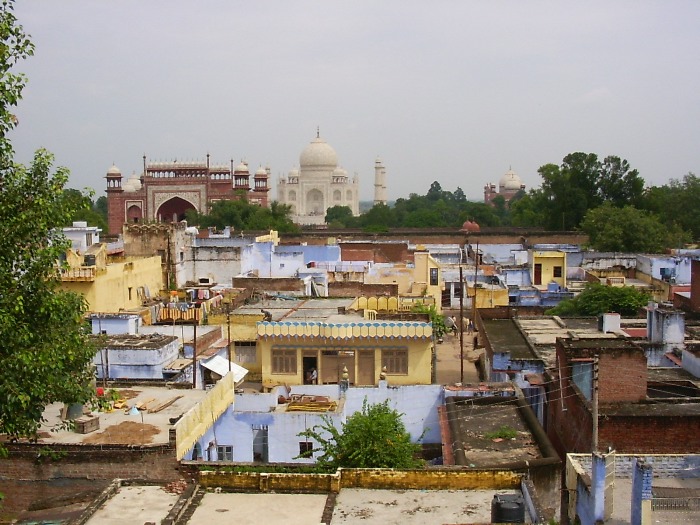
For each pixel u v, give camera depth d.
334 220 137.88
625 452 19.83
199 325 33.19
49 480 18.25
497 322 37.53
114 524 14.70
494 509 13.88
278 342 29.12
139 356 26.84
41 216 17.84
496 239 80.12
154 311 35.53
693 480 16.81
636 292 42.81
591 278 55.97
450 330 47.56
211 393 22.00
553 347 30.78
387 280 49.88
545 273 55.31
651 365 28.33
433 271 49.97
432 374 33.09
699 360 25.36
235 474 16.20
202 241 55.97
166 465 18.14
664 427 19.75
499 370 28.41
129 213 106.31
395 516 14.83
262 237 59.94
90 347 19.59
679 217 87.44
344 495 15.89
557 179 89.94
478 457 20.09
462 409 24.30
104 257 37.75
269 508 15.27
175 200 105.94
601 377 21.34
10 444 18.28
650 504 14.02
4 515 18.08
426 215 118.31
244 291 41.81
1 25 16.94
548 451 19.86
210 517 14.89
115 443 18.50
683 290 48.47
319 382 29.09
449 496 15.74
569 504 17.33
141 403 22.00
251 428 23.62
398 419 23.30
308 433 20.91
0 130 17.42
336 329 28.77
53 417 20.64
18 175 17.78
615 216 70.88
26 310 18.02
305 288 44.28
